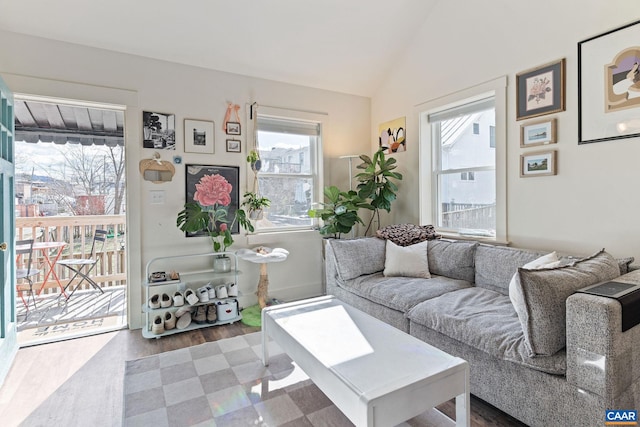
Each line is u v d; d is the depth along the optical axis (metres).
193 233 3.26
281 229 3.80
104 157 4.89
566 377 1.45
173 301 2.88
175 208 3.16
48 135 4.48
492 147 3.03
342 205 3.63
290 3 2.92
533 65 2.58
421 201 3.58
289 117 3.74
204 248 3.32
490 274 2.55
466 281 2.74
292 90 3.75
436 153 3.59
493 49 2.85
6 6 2.41
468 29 3.04
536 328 1.54
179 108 3.17
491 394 1.76
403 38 3.58
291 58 3.45
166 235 3.14
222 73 3.37
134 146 2.98
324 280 3.97
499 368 1.72
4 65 2.53
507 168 2.78
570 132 2.38
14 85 2.55
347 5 3.06
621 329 1.35
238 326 3.03
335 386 1.41
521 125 2.67
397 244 3.20
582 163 2.33
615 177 2.17
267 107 3.60
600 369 1.34
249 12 2.91
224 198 3.14
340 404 1.38
